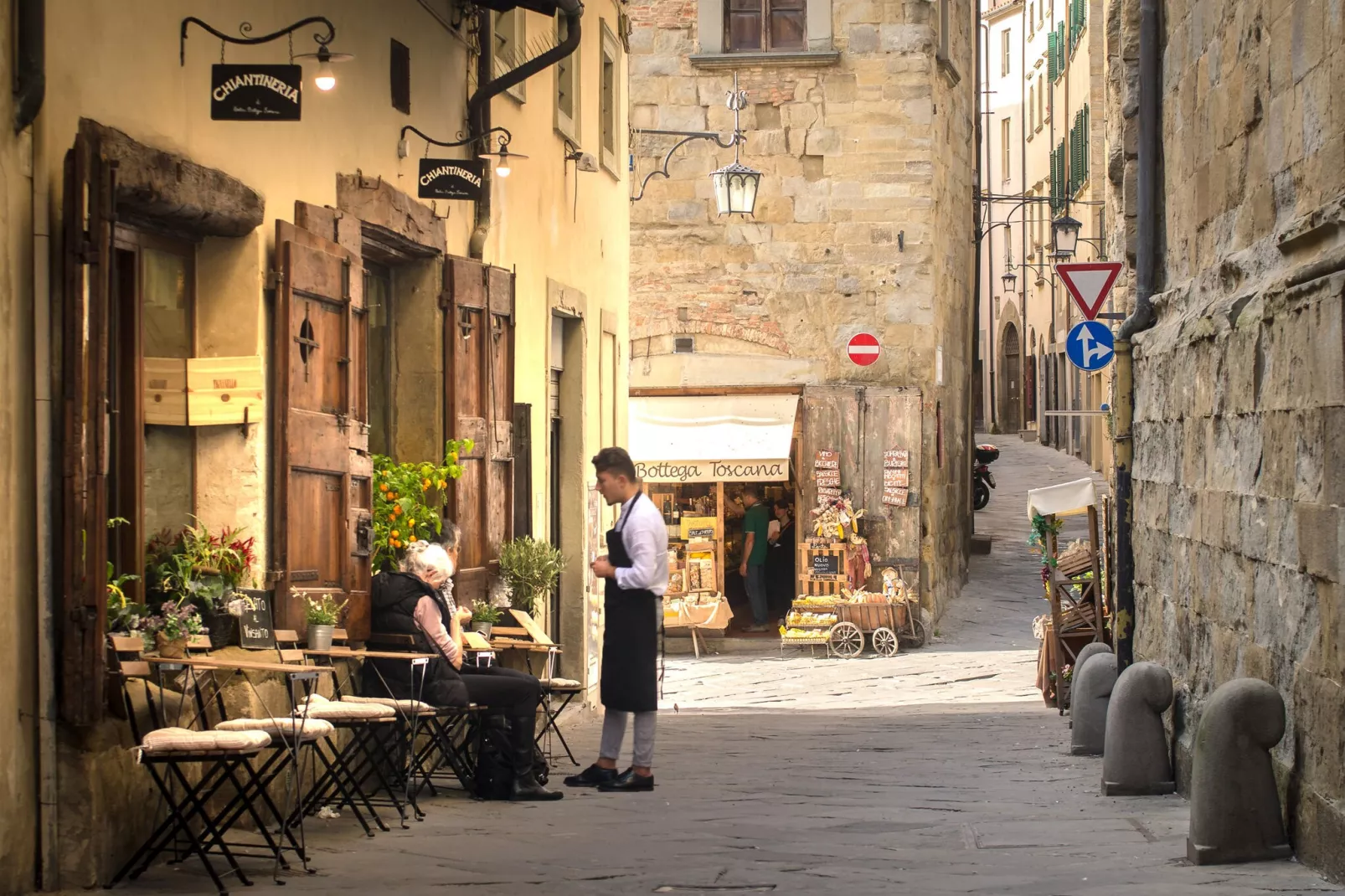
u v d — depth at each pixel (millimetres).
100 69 10789
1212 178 15383
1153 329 17844
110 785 10461
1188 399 15719
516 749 15164
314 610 13461
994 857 11797
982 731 22000
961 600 44312
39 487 10094
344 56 12516
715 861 11617
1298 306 11805
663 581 16047
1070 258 45750
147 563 12273
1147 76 18109
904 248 40062
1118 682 15617
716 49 40469
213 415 12734
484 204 19328
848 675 33344
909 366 40094
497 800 15078
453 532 16750
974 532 55969
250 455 12867
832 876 10961
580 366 25125
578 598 25016
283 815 12898
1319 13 11758
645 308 40719
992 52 97938
